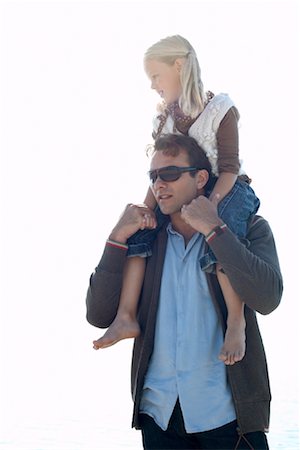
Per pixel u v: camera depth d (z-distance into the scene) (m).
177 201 4.89
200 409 4.71
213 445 4.74
